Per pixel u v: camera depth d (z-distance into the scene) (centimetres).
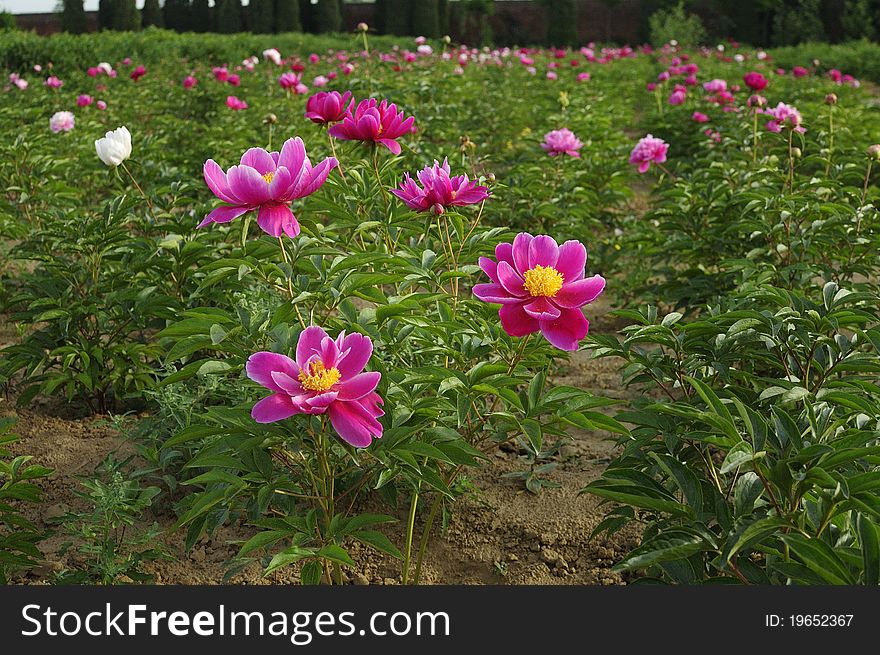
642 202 922
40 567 323
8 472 290
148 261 410
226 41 2419
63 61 1838
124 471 380
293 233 254
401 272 324
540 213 648
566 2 3981
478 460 400
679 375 294
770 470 212
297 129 885
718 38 3706
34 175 676
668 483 283
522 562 332
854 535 216
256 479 250
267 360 221
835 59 2230
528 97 1459
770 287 310
